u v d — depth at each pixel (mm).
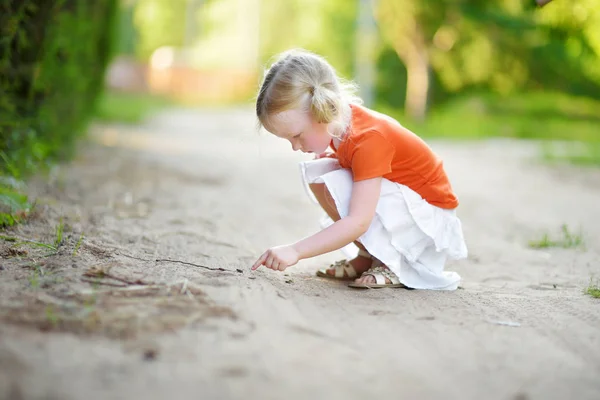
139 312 2092
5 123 4293
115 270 2545
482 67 21359
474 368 1879
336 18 25516
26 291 2230
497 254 4062
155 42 38875
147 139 11031
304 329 2080
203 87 30547
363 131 2771
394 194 2846
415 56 21000
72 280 2389
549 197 7148
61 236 3109
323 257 3596
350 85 2959
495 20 19656
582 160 11102
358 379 1736
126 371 1667
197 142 11445
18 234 3133
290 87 2668
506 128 17797
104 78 9328
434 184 2912
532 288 3096
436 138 16016
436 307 2521
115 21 9047
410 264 2887
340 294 2633
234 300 2289
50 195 4395
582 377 1860
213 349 1844
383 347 1990
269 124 2734
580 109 21781
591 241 4609
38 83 5336
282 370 1746
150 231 3664
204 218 4402
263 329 2041
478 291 2928
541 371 1888
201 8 36719
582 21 10055
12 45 4883
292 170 8375
